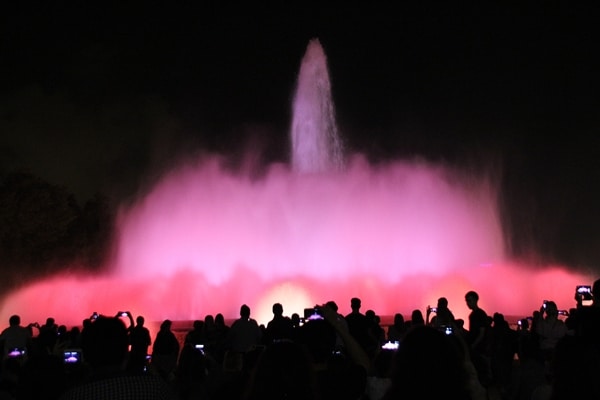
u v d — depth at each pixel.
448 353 5.65
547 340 19.00
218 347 21.58
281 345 6.47
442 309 17.50
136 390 7.25
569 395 6.46
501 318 19.11
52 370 9.80
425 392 5.51
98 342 7.33
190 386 15.01
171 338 20.77
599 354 6.71
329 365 9.04
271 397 6.25
